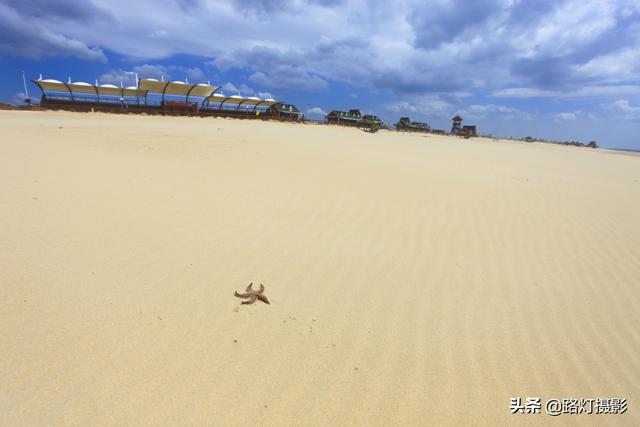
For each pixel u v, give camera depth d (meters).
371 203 8.69
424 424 3.09
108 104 38.38
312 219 7.29
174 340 3.66
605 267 6.35
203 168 10.19
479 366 3.80
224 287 4.64
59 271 4.51
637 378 3.85
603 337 4.45
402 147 24.03
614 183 16.05
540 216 8.94
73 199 6.77
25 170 8.05
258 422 2.92
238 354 3.60
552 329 4.52
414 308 4.67
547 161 24.84
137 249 5.29
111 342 3.53
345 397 3.26
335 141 21.84
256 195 8.34
